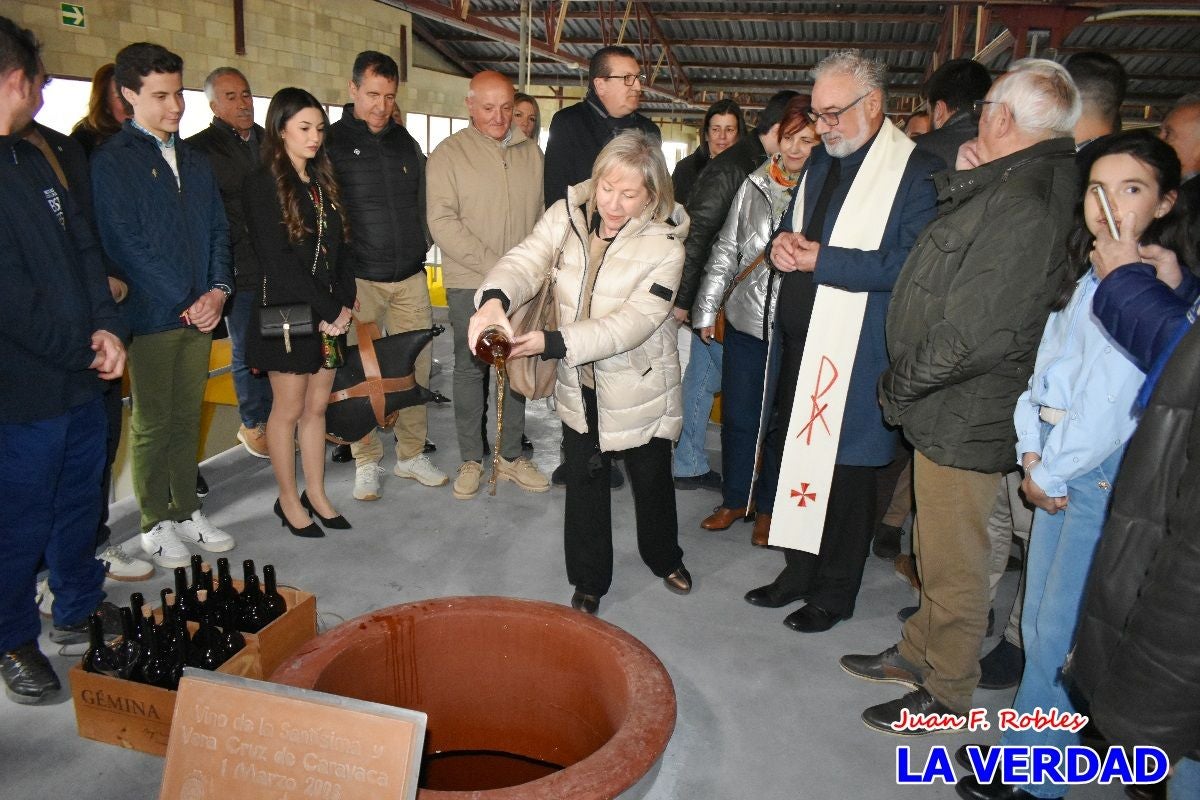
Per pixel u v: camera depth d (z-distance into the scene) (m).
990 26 11.00
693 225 3.33
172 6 8.08
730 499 3.53
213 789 1.40
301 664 1.68
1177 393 1.30
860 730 2.35
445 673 1.94
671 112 21.69
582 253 2.50
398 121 3.72
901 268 2.32
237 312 3.83
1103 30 11.20
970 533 2.19
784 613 2.93
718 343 3.60
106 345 2.36
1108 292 1.62
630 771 1.43
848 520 2.72
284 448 3.25
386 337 3.34
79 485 2.46
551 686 1.95
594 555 2.79
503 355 2.29
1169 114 2.34
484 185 3.55
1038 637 1.95
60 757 2.13
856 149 2.46
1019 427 1.99
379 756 1.33
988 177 1.98
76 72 7.17
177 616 2.21
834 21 12.18
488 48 15.43
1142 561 1.35
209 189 3.04
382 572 3.10
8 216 2.06
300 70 10.09
